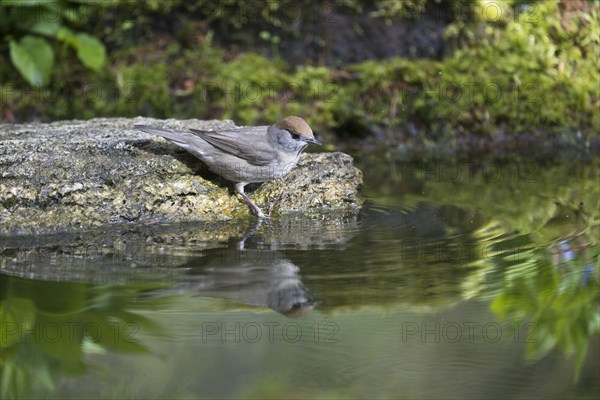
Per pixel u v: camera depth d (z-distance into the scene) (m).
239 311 6.52
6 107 12.80
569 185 10.54
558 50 13.31
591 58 13.30
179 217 8.98
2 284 6.99
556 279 7.07
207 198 9.12
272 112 13.03
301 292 6.84
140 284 7.00
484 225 8.73
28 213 8.59
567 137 12.93
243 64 13.41
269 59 13.55
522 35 13.25
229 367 5.71
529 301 6.67
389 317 6.36
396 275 7.20
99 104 13.03
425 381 5.51
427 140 13.11
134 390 5.43
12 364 5.80
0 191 8.59
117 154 9.12
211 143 8.82
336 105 13.19
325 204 9.48
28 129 10.00
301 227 8.76
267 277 7.14
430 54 13.48
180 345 5.98
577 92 12.98
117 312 6.46
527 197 9.95
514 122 13.04
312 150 12.82
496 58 13.23
